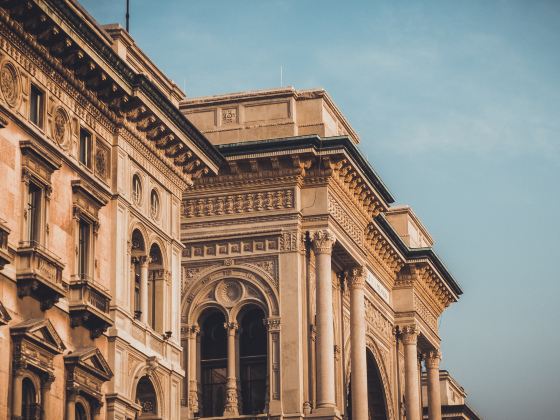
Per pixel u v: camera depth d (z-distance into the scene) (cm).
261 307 9331
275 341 9238
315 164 9388
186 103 9694
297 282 9288
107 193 7138
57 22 6488
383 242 10819
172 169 7869
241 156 9356
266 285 9344
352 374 9919
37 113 6569
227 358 9369
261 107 9606
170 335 7656
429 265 11512
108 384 6938
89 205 6938
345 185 9662
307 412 9125
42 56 6544
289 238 9362
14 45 6334
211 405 9431
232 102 9644
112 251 7138
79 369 6606
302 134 9569
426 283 11775
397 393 11344
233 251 9469
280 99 9600
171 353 7681
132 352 7200
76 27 6644
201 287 9469
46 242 6506
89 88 6981
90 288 6725
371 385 11112
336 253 9788
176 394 7656
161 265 7725
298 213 9362
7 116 6247
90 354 6675
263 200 9438
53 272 6400
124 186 7300
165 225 7781
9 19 6250
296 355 9181
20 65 6394
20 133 6350
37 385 6316
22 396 6238
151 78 7919
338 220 9619
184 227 9525
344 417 9856
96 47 6844
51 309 6481
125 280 7212
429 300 12012
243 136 9550
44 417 6312
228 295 9444
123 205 7256
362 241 10119
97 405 6812
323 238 9344
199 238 9488
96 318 6756
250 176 9450
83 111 6981
